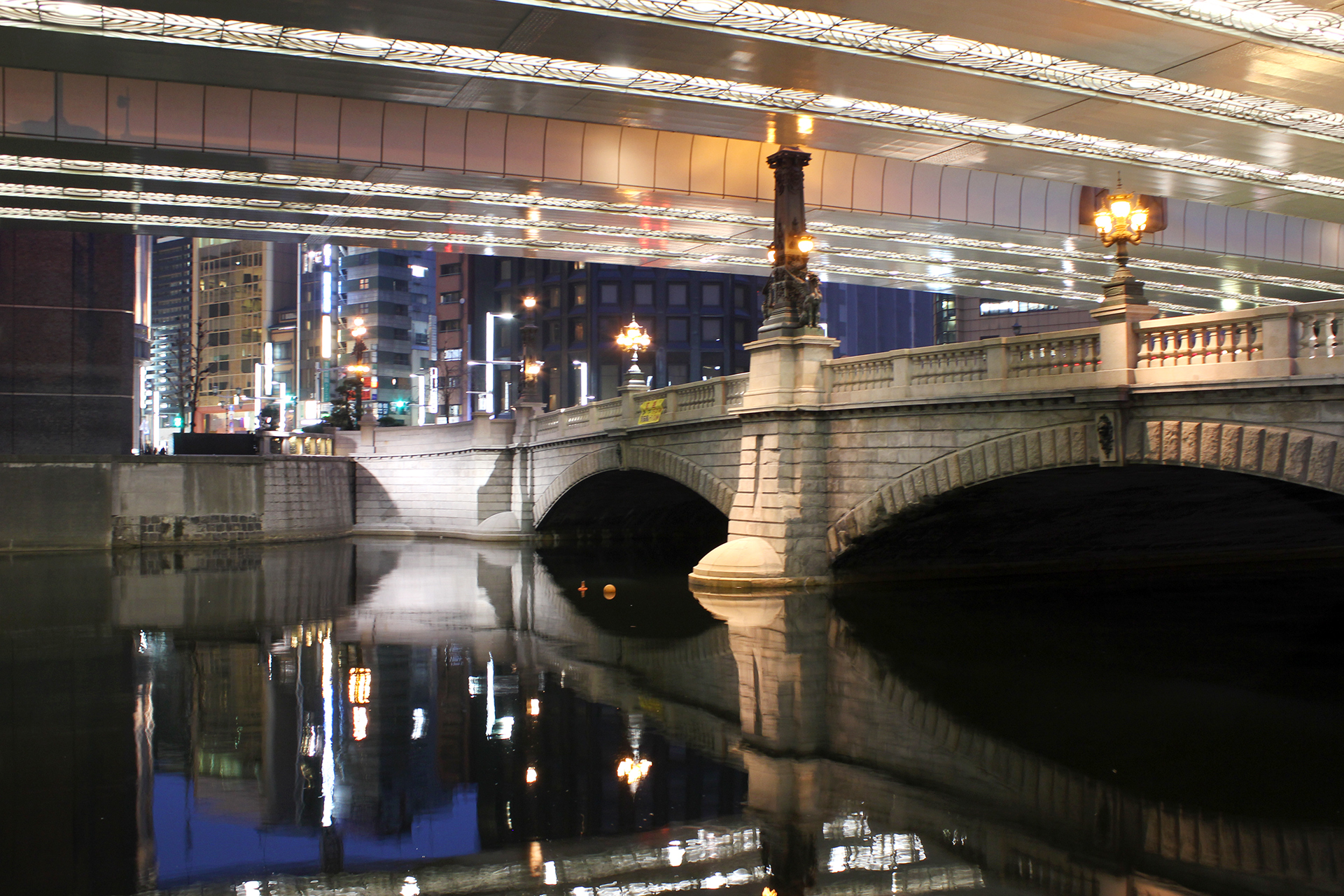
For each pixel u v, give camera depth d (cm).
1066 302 6138
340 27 1980
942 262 4756
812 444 2595
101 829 979
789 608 2336
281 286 15875
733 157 3516
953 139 2753
